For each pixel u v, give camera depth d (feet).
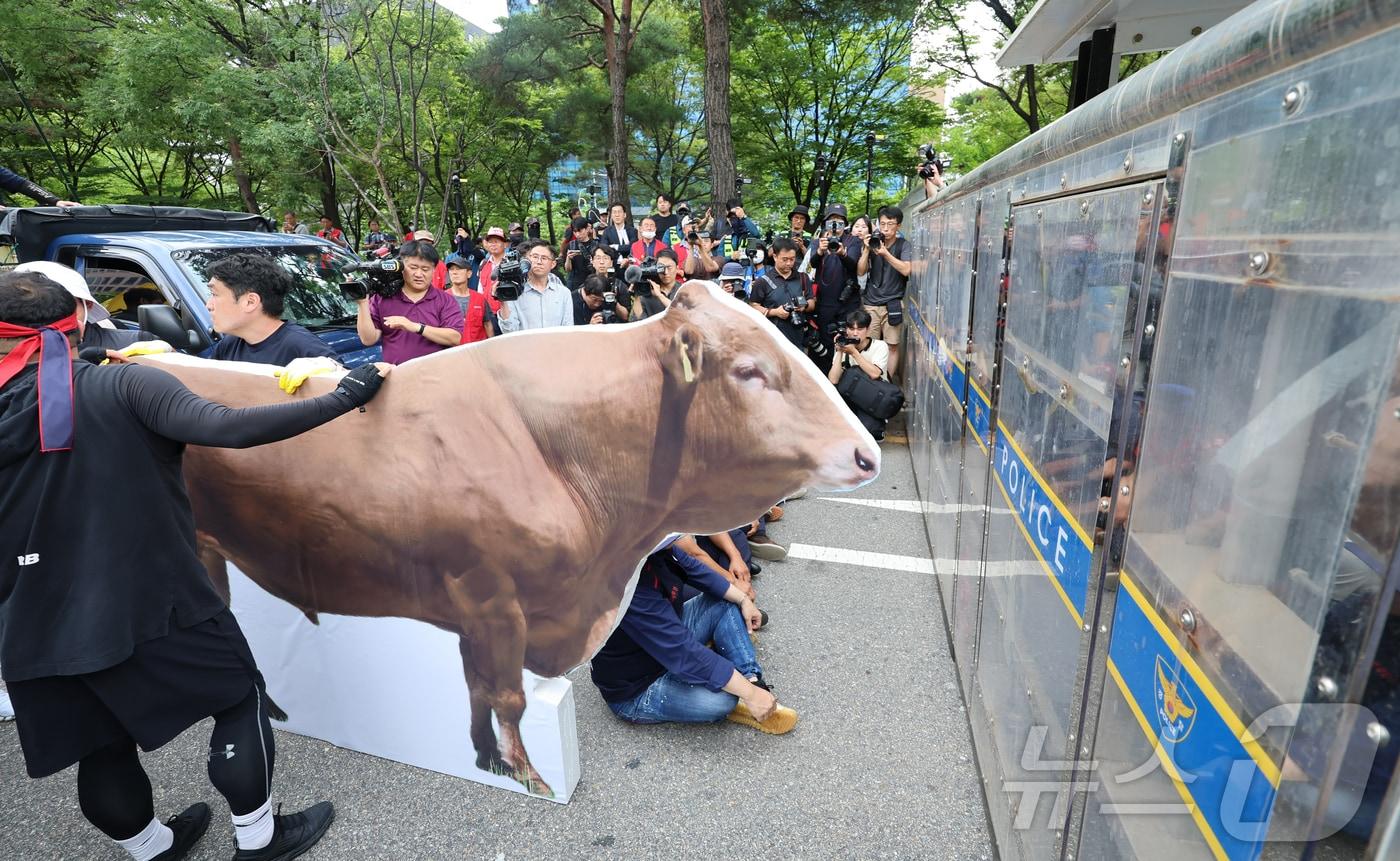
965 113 57.41
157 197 56.24
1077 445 4.56
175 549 5.59
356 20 35.63
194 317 12.60
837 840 6.72
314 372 6.56
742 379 5.91
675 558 8.30
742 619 8.91
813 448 5.87
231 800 6.22
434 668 7.19
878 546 12.97
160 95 41.27
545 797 7.21
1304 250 2.39
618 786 7.41
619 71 47.98
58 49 43.62
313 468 6.76
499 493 6.53
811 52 54.34
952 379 10.71
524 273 9.83
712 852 6.61
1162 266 3.36
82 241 13.55
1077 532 4.50
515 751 7.15
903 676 9.18
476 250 33.30
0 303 5.11
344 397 5.67
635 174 74.59
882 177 62.39
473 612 6.86
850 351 16.75
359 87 37.06
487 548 6.64
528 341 6.32
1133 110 3.66
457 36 49.47
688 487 6.30
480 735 7.24
